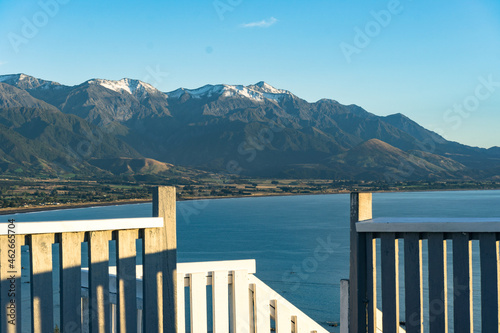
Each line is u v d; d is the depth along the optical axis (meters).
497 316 3.40
